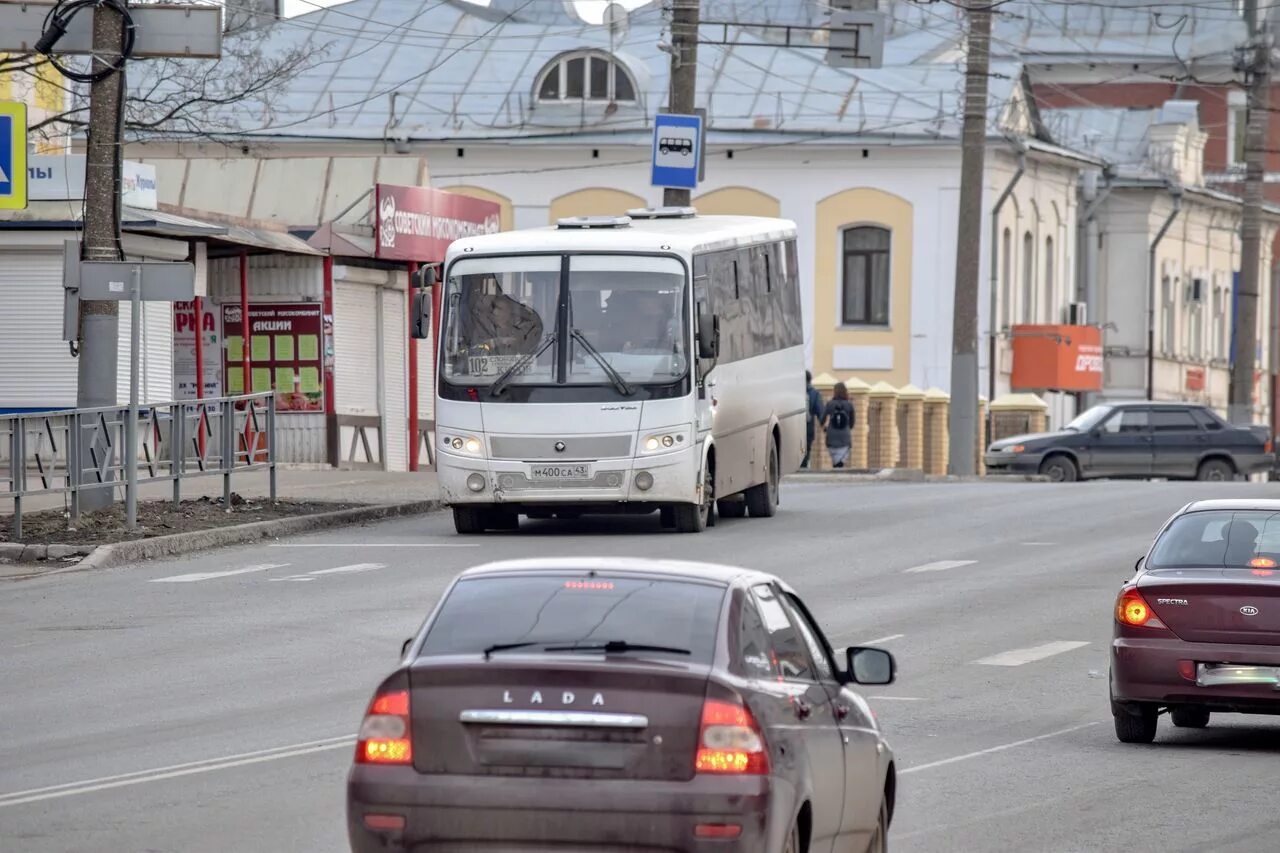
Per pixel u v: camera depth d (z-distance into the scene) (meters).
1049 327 176.38
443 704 21.45
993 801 33.06
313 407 107.25
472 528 75.19
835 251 171.12
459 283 73.62
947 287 169.75
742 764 21.05
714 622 22.31
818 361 171.38
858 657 25.70
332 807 30.83
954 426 123.69
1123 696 39.09
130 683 44.09
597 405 71.94
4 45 68.56
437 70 176.12
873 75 175.62
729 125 172.00
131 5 69.81
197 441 76.12
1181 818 31.67
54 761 35.06
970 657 50.03
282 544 71.75
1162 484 109.12
